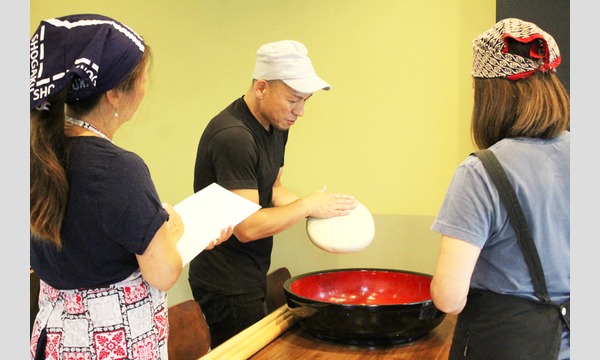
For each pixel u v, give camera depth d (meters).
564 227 1.38
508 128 1.40
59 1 3.07
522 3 2.33
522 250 1.36
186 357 1.86
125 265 1.39
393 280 2.27
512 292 1.40
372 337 1.87
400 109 2.65
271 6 2.78
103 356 1.39
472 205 1.36
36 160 1.29
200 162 2.18
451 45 2.56
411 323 1.86
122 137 3.04
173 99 2.95
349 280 2.29
